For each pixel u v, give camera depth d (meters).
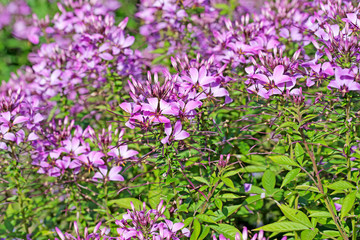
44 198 3.83
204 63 3.03
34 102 3.44
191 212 3.11
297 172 2.71
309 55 3.51
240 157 3.44
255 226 3.70
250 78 2.88
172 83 2.63
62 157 3.39
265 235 3.57
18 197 3.46
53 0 7.35
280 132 2.96
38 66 4.33
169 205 2.94
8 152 3.25
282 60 2.77
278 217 3.73
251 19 4.76
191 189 2.92
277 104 2.90
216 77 2.88
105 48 3.83
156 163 2.78
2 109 3.09
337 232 2.71
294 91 2.74
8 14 7.29
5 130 3.01
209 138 3.21
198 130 2.98
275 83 2.69
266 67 2.83
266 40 3.50
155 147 2.71
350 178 2.79
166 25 4.54
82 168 3.52
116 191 3.15
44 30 4.80
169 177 2.72
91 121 4.29
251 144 3.67
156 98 2.49
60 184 3.27
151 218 2.54
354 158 2.94
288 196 3.01
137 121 2.65
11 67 7.20
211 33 4.68
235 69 3.82
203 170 3.39
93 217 3.71
